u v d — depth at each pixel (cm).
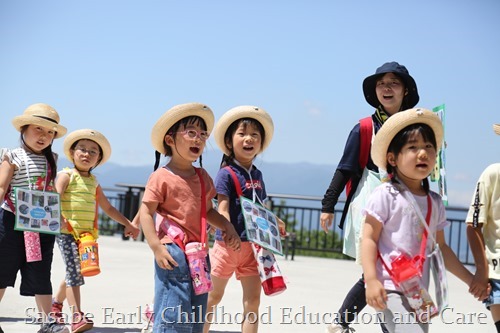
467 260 1364
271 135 510
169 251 401
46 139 526
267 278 462
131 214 1543
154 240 399
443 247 393
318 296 794
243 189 489
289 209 1517
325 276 1027
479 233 408
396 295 357
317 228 1513
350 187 526
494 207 406
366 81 530
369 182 500
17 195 499
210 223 440
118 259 1090
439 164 513
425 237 368
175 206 411
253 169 505
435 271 366
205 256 410
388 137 378
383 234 370
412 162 370
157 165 440
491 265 403
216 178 492
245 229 468
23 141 527
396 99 518
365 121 516
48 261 522
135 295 734
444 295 360
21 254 512
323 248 1465
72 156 583
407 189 373
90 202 571
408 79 520
